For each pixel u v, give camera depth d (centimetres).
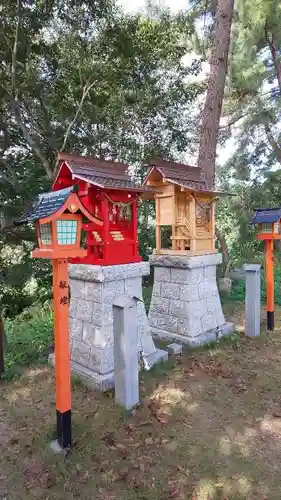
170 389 354
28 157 689
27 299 584
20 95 643
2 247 627
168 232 801
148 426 294
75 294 403
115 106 777
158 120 885
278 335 518
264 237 525
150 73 828
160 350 430
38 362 420
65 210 253
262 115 1129
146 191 379
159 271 520
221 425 296
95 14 649
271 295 536
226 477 238
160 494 225
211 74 707
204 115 714
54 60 680
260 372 395
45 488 231
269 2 876
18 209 595
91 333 376
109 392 342
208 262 490
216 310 519
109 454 260
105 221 362
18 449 267
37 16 612
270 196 1123
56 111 707
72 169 352
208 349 458
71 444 268
